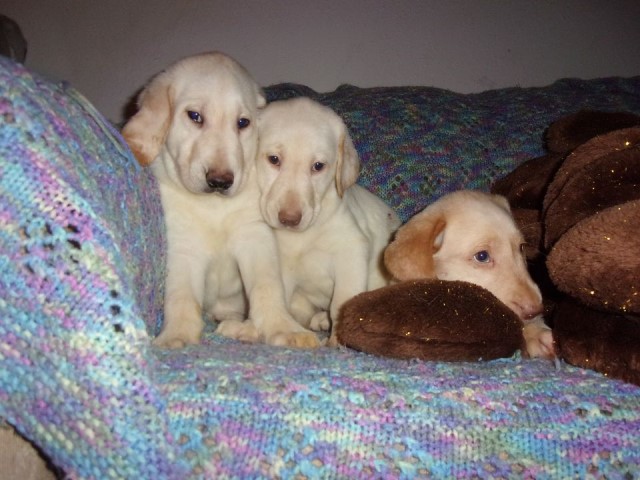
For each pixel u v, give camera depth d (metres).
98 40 1.04
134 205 0.48
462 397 0.38
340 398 0.38
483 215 0.61
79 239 0.32
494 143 0.80
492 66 1.06
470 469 0.36
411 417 0.37
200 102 0.61
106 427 0.31
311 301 0.75
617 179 0.48
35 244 0.32
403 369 0.42
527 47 1.06
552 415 0.38
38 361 0.31
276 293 0.60
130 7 1.03
